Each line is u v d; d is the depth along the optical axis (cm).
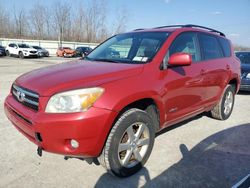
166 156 362
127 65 330
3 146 375
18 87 318
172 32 386
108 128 274
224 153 376
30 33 6419
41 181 295
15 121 310
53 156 351
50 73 320
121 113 295
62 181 296
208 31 475
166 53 354
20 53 2769
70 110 260
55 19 6066
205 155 368
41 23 6278
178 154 369
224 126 494
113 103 271
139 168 320
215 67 450
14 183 289
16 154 353
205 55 441
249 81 793
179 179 306
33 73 343
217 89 473
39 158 345
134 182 299
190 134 445
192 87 389
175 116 369
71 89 265
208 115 555
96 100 265
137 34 414
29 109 288
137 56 358
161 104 333
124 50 388
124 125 289
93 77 288
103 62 364
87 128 260
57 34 6088
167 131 455
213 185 296
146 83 311
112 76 295
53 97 265
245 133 460
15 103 314
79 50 3497
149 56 347
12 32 6262
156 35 388
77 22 6150
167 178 308
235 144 409
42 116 263
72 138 260
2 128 442
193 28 432
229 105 538
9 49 2894
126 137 303
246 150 388
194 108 411
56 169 320
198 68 404
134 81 301
